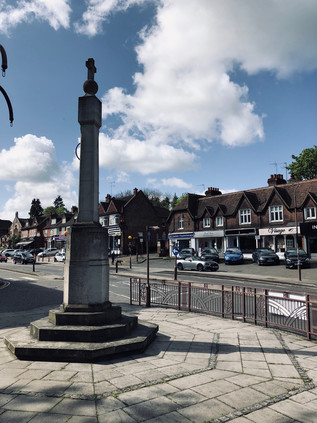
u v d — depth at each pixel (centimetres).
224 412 398
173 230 4431
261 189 3800
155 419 380
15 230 8688
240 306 951
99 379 494
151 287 1269
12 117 848
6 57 801
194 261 2775
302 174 4309
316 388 470
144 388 464
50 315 699
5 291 1686
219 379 500
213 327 849
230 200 4009
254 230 3566
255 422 377
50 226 7069
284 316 805
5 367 545
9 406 409
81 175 766
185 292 1129
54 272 2873
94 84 806
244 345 682
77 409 401
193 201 4434
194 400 429
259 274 2441
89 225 730
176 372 526
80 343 608
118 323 687
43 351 581
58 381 486
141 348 626
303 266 2681
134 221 5159
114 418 381
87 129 783
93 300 701
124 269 3016
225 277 2270
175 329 825
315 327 720
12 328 870
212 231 3956
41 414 389
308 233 3134
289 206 3344
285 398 437
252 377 509
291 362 579
